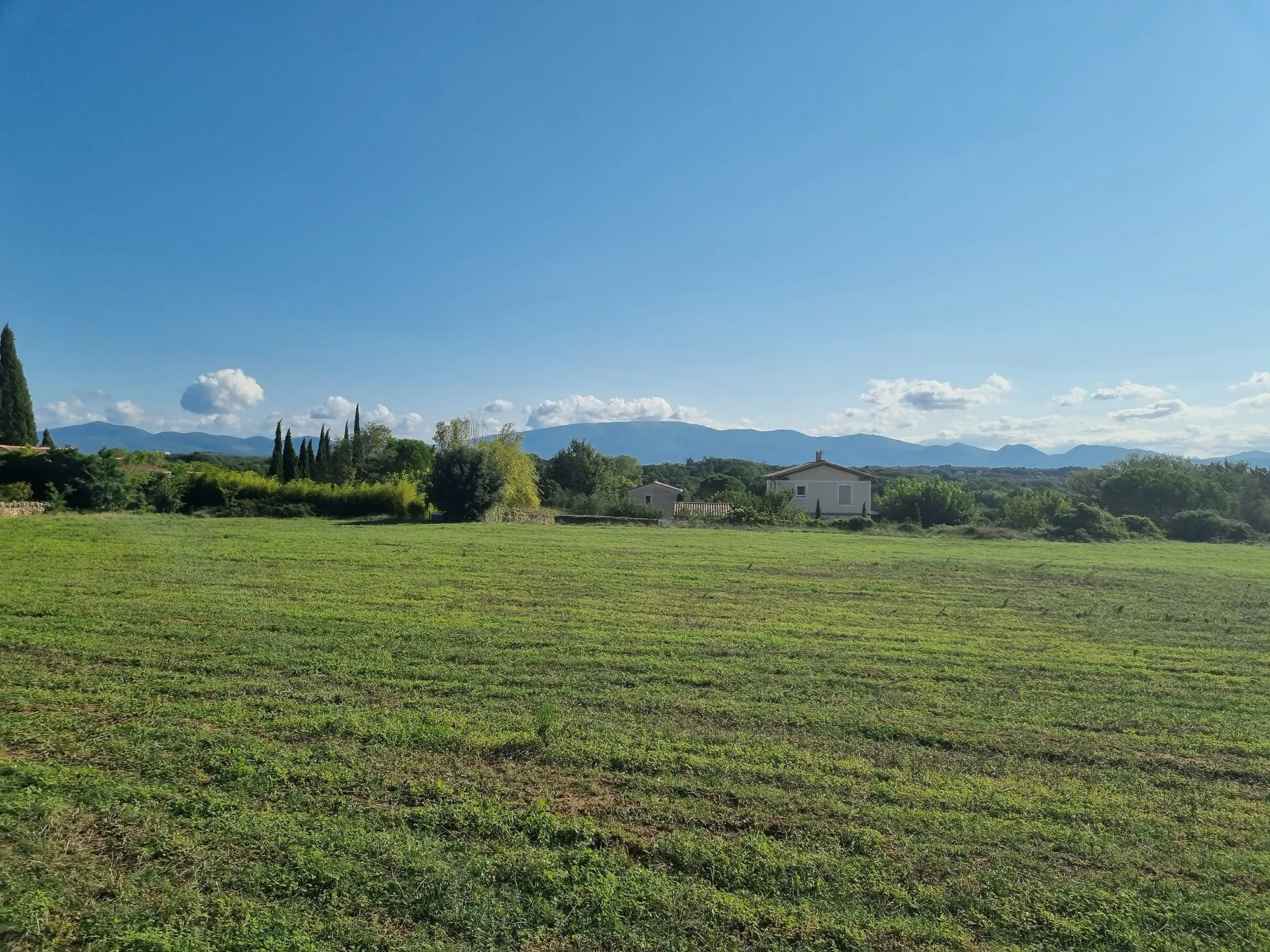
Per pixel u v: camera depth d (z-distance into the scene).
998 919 4.37
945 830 5.37
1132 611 14.96
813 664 10.05
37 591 13.52
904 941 4.16
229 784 5.69
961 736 7.39
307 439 60.22
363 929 4.05
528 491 45.00
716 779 6.12
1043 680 9.66
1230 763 6.94
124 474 36.62
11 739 6.42
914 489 44.91
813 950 4.07
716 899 4.43
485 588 15.49
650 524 38.22
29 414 54.72
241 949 3.87
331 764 6.10
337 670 9.00
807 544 28.19
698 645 11.01
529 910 4.28
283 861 4.63
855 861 4.91
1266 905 4.59
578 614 12.97
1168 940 4.23
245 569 17.36
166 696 7.78
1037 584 18.72
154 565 17.31
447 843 4.92
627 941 4.06
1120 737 7.54
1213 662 10.85
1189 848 5.26
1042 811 5.74
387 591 14.76
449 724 7.16
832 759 6.66
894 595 16.39
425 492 38.53
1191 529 36.12
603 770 6.24
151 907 4.17
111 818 5.10
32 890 4.26
